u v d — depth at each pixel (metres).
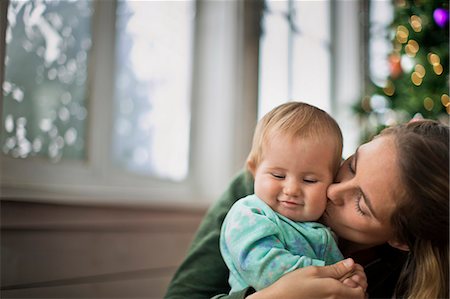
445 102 2.08
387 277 0.94
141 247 1.54
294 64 2.37
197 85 2.02
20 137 1.29
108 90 1.60
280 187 0.82
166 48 1.87
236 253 0.80
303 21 2.47
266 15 2.19
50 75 1.40
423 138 0.77
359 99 2.40
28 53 1.32
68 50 1.46
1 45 1.17
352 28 2.75
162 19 1.85
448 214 0.76
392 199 0.77
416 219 0.77
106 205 1.41
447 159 0.76
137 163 1.74
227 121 1.97
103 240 1.42
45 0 1.37
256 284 0.78
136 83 1.73
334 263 0.82
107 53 1.59
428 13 2.10
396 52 2.21
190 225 1.75
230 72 1.99
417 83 2.11
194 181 1.99
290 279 0.74
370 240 0.82
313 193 0.81
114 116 1.64
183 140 1.95
